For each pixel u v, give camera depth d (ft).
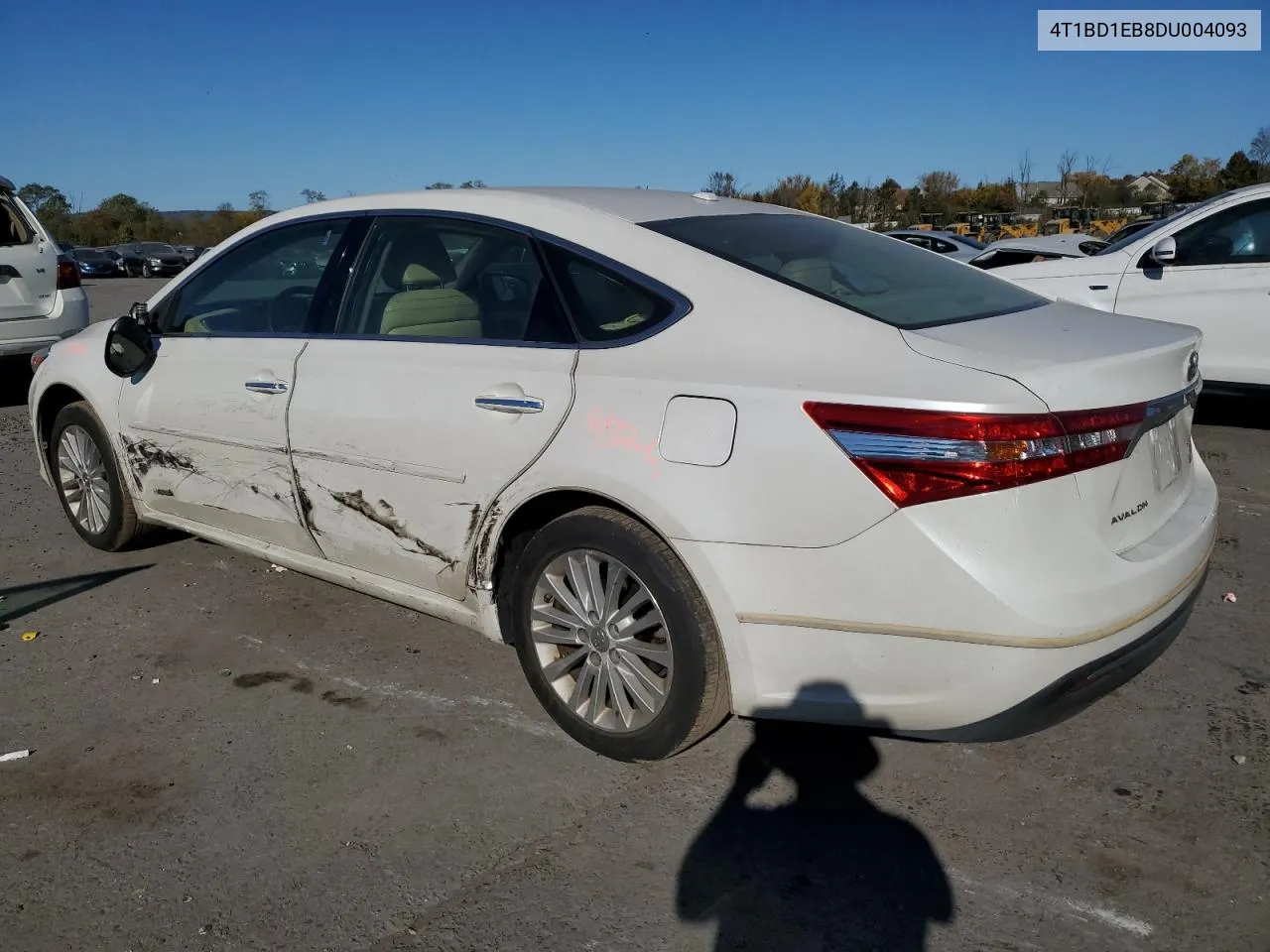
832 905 8.56
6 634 13.99
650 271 10.35
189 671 12.85
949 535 8.28
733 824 9.64
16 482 21.72
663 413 9.51
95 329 16.75
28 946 8.23
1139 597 8.77
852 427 8.55
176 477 14.58
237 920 8.48
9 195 29.91
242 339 13.62
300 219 13.67
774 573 8.96
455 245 12.01
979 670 8.37
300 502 12.80
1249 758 10.54
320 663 13.00
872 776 10.37
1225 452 22.94
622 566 9.96
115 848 9.44
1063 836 9.39
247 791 10.28
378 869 9.09
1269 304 23.49
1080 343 9.35
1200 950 8.00
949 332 9.32
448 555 11.38
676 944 8.16
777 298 9.70
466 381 10.96
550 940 8.21
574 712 10.72
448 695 12.16
